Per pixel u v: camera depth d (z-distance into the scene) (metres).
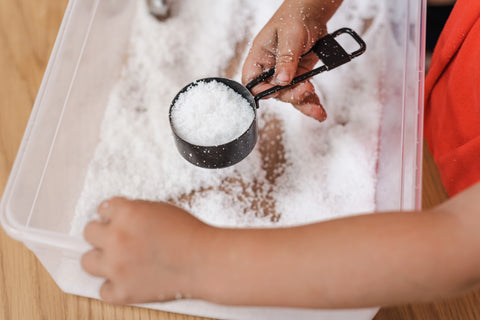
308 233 0.40
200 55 0.80
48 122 0.64
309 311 0.62
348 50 0.78
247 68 0.69
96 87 0.75
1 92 0.83
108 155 0.72
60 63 0.66
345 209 0.68
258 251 0.39
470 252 0.37
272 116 0.75
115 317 0.68
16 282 0.70
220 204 0.68
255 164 0.71
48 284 0.70
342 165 0.71
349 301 0.39
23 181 0.59
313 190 0.69
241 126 0.64
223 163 0.66
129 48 0.81
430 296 0.39
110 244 0.41
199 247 0.40
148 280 0.40
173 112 0.66
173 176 0.70
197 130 0.64
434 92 0.78
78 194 0.69
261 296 0.39
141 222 0.41
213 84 0.66
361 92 0.77
